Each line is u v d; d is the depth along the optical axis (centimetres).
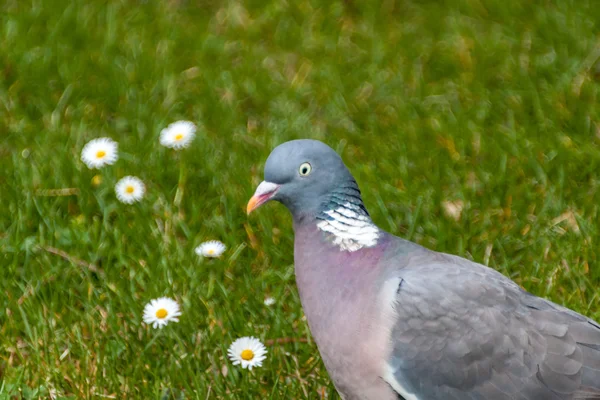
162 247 1041
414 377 758
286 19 1470
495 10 1471
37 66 1351
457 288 763
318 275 795
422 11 1496
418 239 1082
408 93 1314
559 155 1165
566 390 743
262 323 988
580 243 1045
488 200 1121
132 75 1335
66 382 917
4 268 1035
